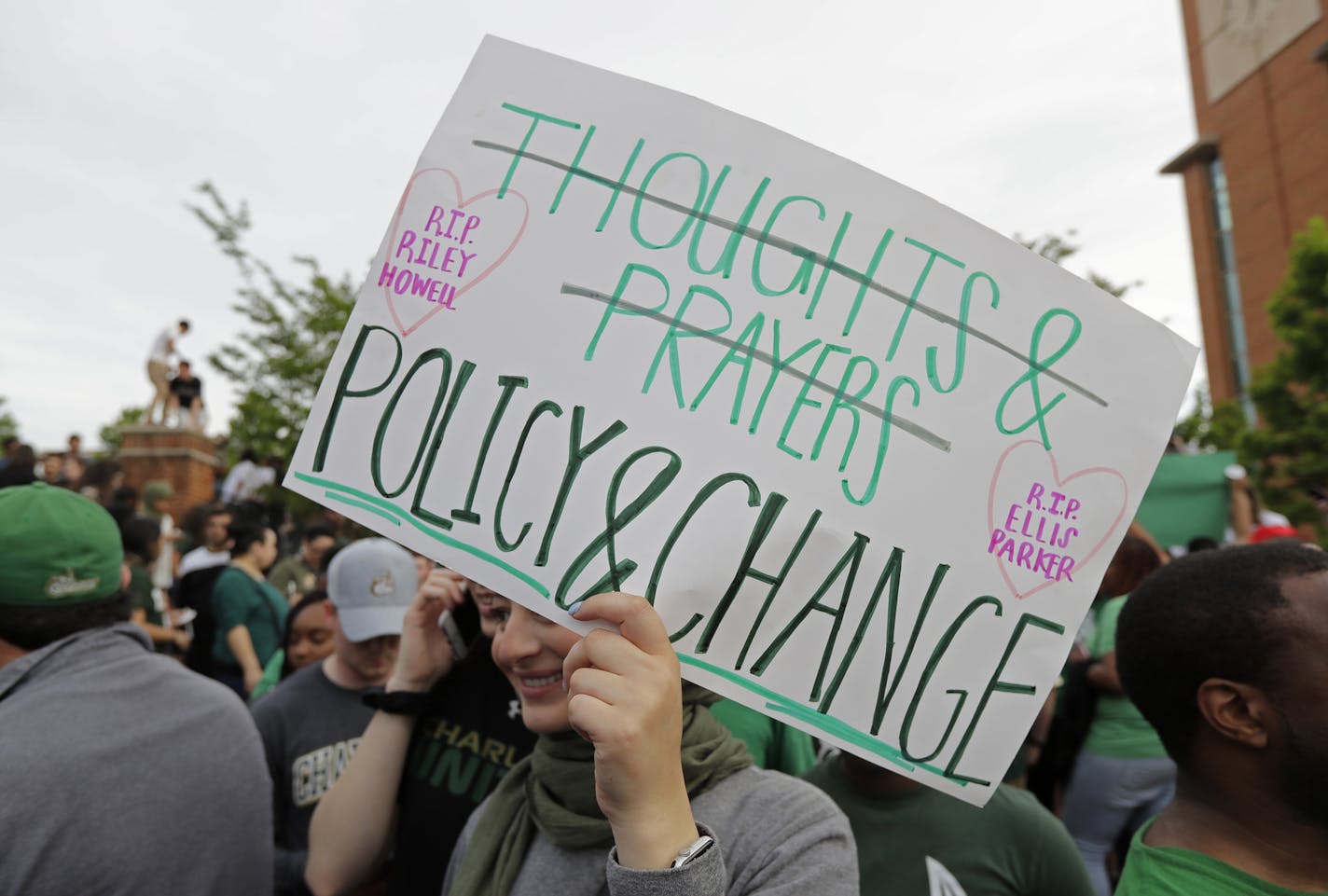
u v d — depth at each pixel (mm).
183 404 14594
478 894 1362
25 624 1707
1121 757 3312
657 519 1235
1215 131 29344
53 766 1562
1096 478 1304
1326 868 1187
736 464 1246
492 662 1938
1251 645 1205
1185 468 5512
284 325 13148
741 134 1337
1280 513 18453
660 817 989
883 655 1240
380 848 1886
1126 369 1328
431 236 1348
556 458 1259
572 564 1229
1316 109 25766
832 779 1938
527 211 1335
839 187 1325
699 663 1211
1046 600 1275
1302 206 26344
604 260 1312
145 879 1600
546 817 1332
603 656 1039
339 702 2588
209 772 1775
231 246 12688
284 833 2463
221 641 5098
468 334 1309
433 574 1948
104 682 1723
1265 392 18844
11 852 1491
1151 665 1312
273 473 12219
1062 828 1814
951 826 1778
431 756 1896
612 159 1343
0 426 30484
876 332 1296
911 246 1318
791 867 1175
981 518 1273
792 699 1217
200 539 5449
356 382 1325
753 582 1228
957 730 1244
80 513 1796
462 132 1376
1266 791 1207
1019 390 1306
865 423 1271
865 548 1247
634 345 1280
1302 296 18703
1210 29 29531
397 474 1291
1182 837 1286
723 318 1287
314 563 6836
